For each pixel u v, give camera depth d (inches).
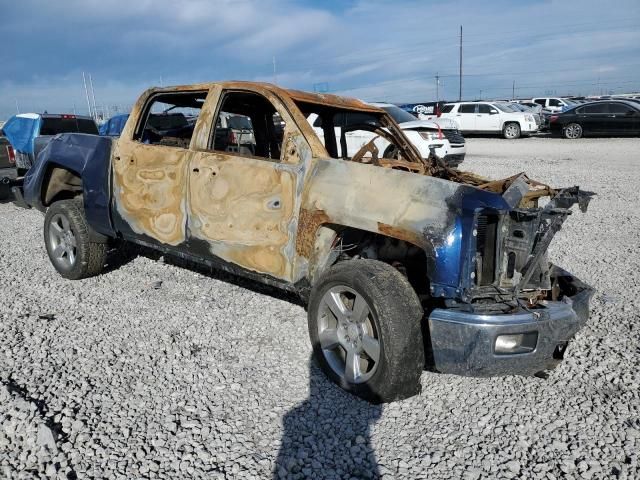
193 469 110.1
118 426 123.9
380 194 133.8
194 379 146.2
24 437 117.9
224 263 169.2
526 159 672.4
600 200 403.2
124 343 167.0
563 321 128.3
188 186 173.9
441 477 109.7
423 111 1159.0
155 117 211.5
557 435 123.3
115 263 249.4
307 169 148.2
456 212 123.2
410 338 127.6
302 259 147.8
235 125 196.9
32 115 457.4
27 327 176.7
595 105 973.8
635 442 120.4
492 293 130.7
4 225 341.4
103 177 201.3
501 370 125.2
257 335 174.9
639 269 244.1
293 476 109.3
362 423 127.7
